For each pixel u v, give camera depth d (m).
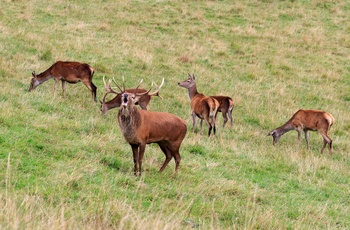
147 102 39.62
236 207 23.59
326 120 40.28
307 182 30.23
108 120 37.16
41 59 50.62
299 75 58.03
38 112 33.19
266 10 77.81
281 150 38.19
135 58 55.38
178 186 25.16
